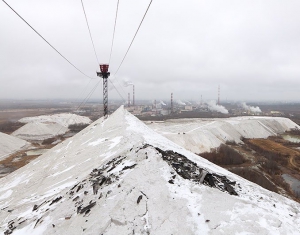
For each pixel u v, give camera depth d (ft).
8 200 70.49
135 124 110.11
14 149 209.46
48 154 122.52
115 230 26.99
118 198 32.22
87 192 38.19
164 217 27.96
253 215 27.50
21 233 35.76
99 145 82.94
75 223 30.89
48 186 64.75
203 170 41.16
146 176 36.09
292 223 31.14
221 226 25.89
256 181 111.14
